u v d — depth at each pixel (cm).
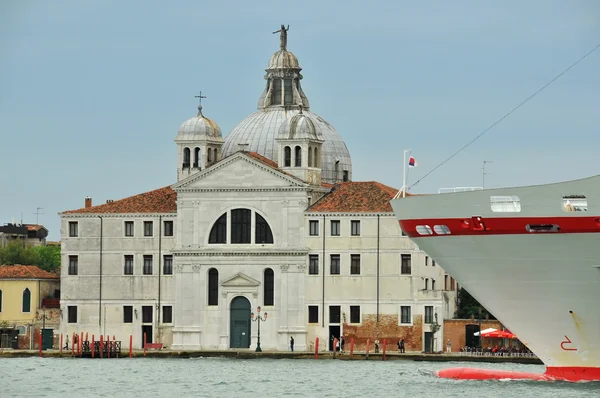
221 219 18400
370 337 17912
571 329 11344
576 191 10962
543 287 11250
